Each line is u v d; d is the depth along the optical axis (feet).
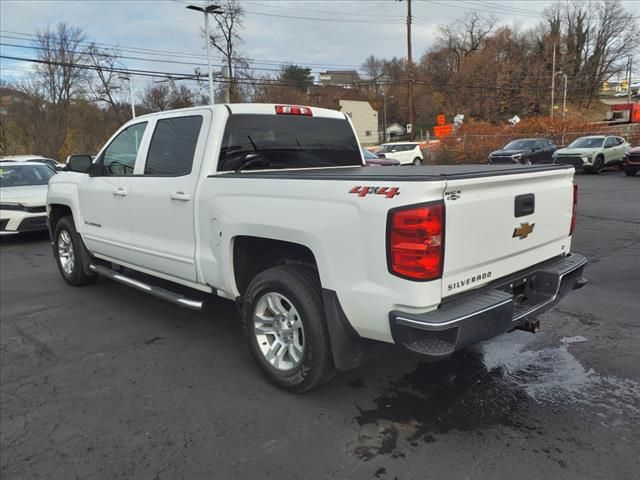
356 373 12.35
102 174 16.94
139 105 180.24
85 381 12.24
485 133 107.24
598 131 103.71
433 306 8.98
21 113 130.62
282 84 157.28
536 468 8.59
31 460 9.17
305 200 10.21
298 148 14.92
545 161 79.56
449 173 9.83
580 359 12.80
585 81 251.19
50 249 29.66
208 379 12.22
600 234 28.63
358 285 9.49
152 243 14.79
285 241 10.84
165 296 14.49
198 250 13.11
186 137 13.69
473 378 11.93
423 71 264.11
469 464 8.75
